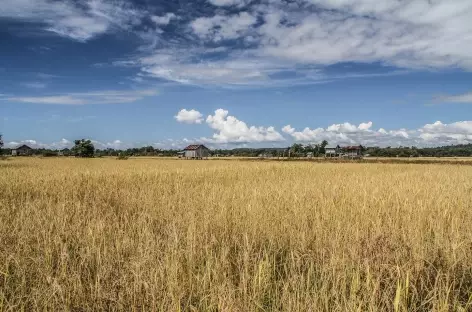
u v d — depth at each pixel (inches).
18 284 163.5
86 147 3198.8
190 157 3558.1
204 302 147.7
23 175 692.7
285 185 538.6
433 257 195.8
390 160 2292.1
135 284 155.3
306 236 236.4
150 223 272.4
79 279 161.5
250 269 184.5
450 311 145.7
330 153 3905.0
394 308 140.7
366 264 171.5
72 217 301.1
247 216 293.0
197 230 244.8
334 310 137.3
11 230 257.4
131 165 1328.7
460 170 1112.8
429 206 326.0
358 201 358.9
